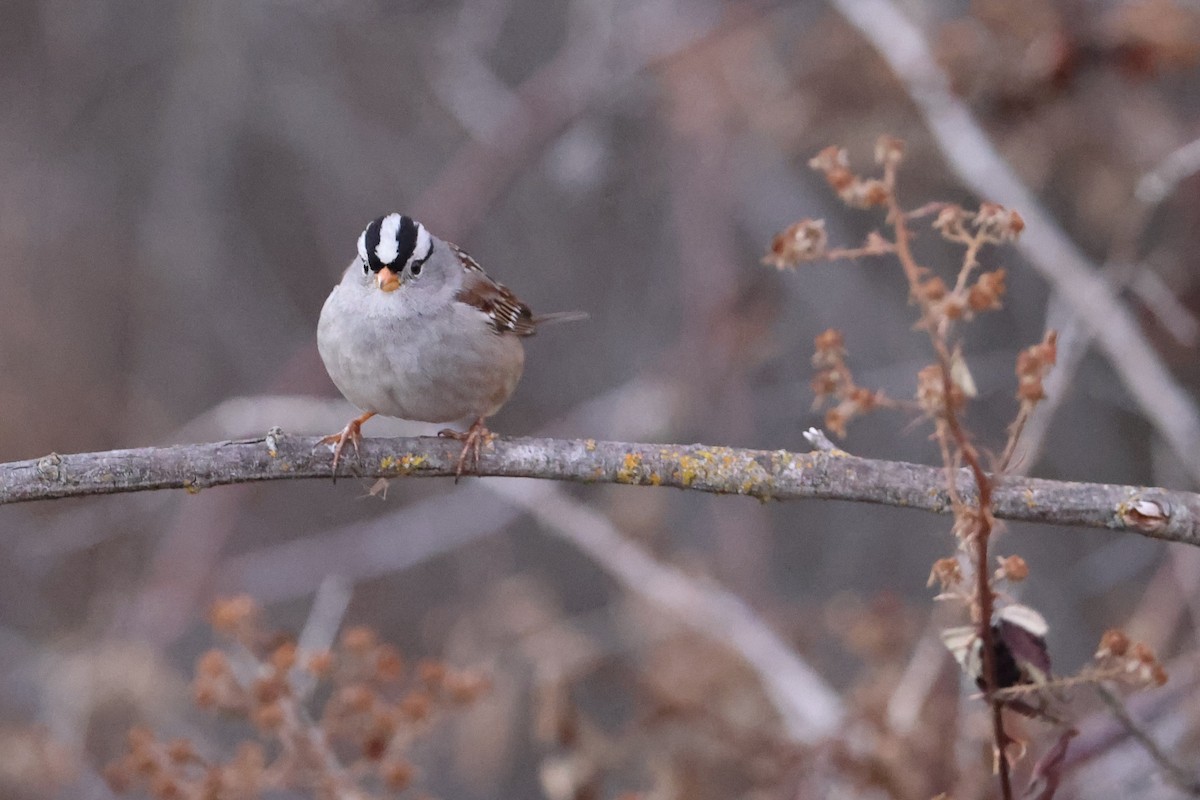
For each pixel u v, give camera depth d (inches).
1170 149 463.2
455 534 527.2
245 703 284.7
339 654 304.0
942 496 243.4
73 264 607.2
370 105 614.5
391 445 260.5
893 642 360.2
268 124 609.9
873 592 531.8
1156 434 481.7
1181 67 441.4
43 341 589.0
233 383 599.8
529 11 626.2
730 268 526.0
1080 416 541.6
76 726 429.4
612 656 429.4
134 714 440.1
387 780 287.0
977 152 411.2
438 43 558.6
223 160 605.0
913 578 536.7
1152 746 256.5
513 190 600.1
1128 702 344.5
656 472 251.8
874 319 560.7
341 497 582.6
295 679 295.4
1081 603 514.0
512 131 523.5
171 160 603.8
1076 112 458.6
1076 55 438.9
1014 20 442.6
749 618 391.9
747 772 344.5
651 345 579.2
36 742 392.5
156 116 616.7
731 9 529.3
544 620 429.1
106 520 554.3
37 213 610.9
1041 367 202.1
